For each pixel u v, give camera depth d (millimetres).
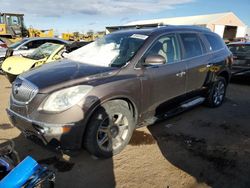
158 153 3672
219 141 4102
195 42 4969
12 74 7430
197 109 5711
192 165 3375
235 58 8547
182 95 4621
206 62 5059
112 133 3504
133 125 3779
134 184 2979
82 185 2949
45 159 3463
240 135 4348
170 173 3193
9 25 19844
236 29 36000
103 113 3283
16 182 1886
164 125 4723
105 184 2975
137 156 3586
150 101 3947
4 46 11547
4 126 4578
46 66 4004
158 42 4121
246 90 7926
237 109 5793
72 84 3127
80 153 3631
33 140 3324
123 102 3574
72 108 3000
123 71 3594
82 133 3109
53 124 2965
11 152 2479
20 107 3252
